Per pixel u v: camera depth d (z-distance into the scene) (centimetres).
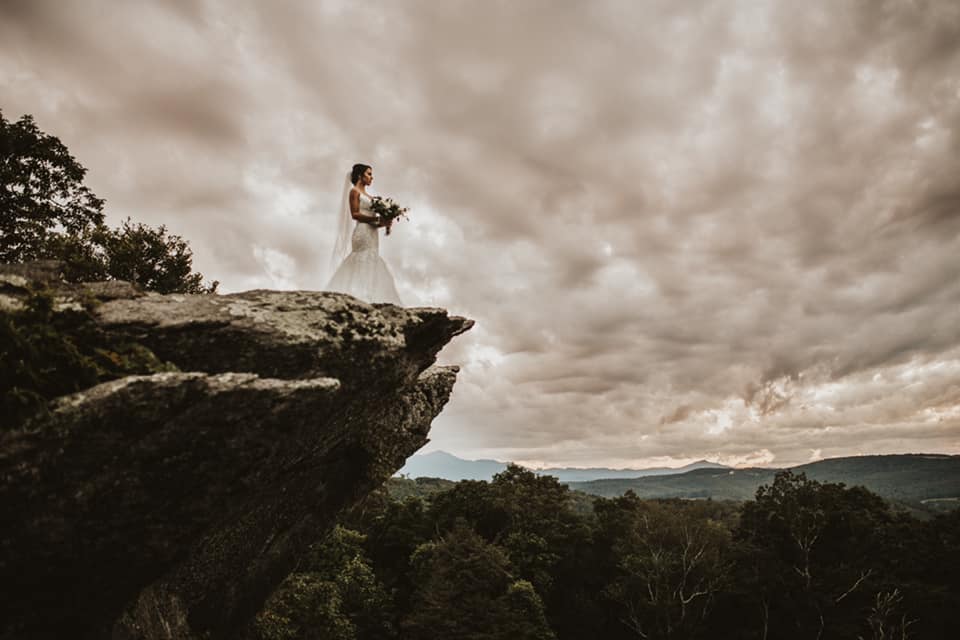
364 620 3250
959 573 3744
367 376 762
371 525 4975
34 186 1620
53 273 579
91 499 474
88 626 584
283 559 1000
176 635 771
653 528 4416
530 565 4319
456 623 3047
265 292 694
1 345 442
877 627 3209
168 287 1563
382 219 995
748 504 4659
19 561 459
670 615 3828
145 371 512
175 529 559
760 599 3759
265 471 670
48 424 432
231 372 582
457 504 4997
